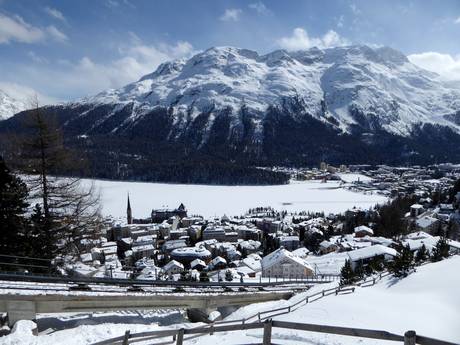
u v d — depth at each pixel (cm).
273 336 1625
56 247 2700
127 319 2634
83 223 2705
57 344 1756
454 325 2309
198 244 12962
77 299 2302
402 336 738
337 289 3594
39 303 2170
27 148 2495
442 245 5297
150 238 14088
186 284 3503
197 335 1623
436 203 16650
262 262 8606
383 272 4844
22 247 2597
